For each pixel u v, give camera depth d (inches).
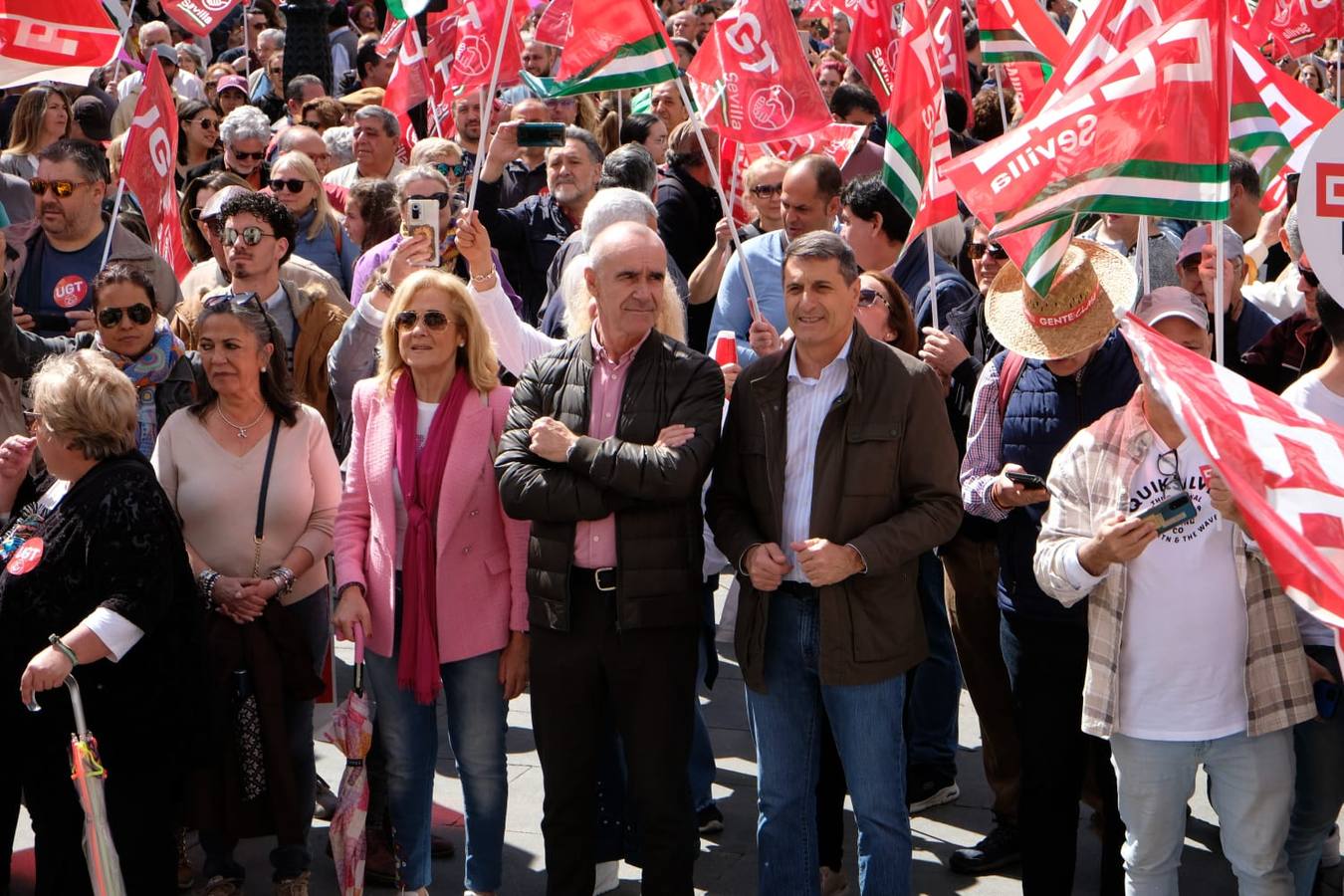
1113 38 174.9
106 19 218.7
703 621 184.1
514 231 291.9
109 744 170.4
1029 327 174.6
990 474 182.7
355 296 260.2
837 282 166.2
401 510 185.5
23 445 184.7
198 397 201.9
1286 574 126.3
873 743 168.4
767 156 286.4
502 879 201.2
